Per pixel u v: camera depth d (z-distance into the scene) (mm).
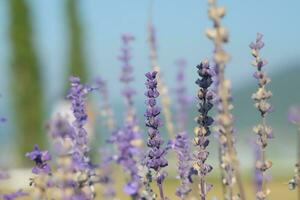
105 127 6676
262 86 3764
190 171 3877
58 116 3309
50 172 3531
